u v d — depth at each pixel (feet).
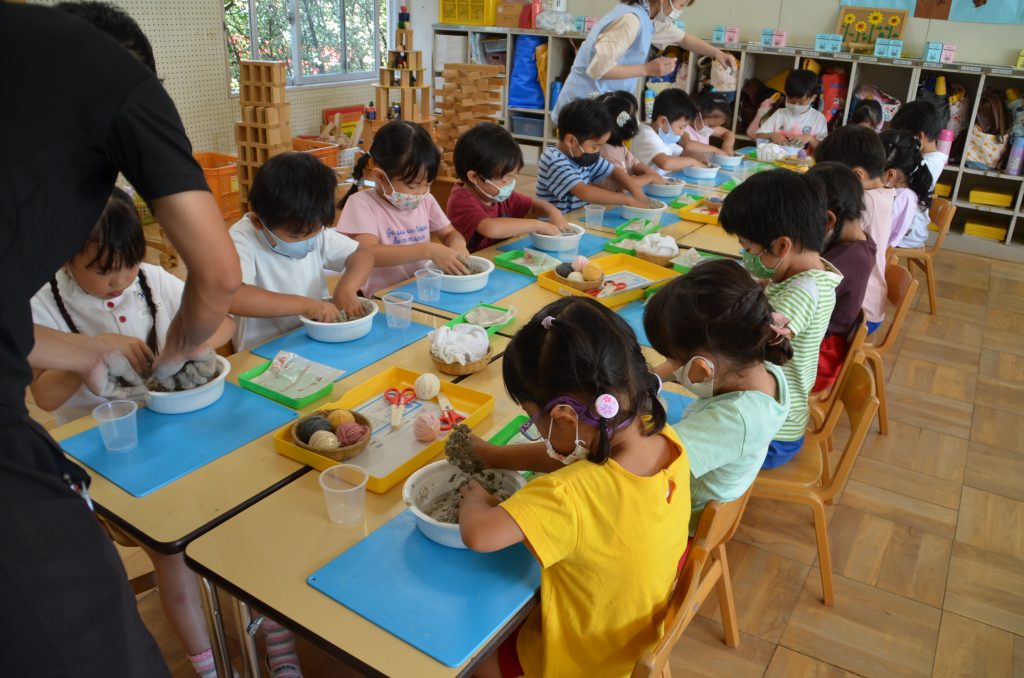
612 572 3.49
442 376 5.37
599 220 9.48
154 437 4.50
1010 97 15.80
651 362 5.84
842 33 17.42
